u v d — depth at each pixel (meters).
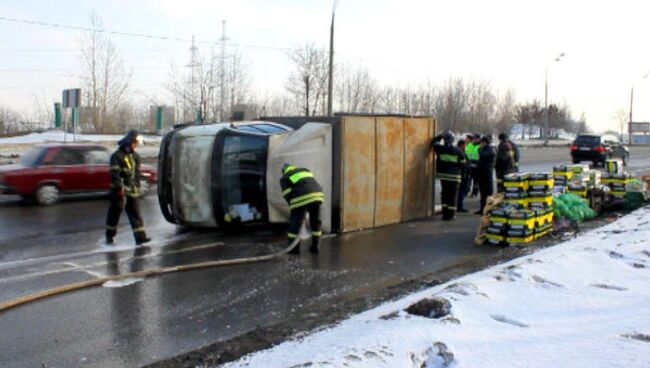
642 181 15.66
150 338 5.43
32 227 11.14
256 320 5.93
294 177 8.91
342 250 9.25
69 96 24.25
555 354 4.22
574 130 94.38
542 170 25.28
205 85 39.91
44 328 5.68
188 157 10.51
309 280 7.47
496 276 6.43
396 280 7.54
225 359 4.73
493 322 4.98
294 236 8.97
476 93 59.00
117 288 7.03
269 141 10.30
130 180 9.55
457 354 4.21
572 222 11.32
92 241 9.85
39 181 13.84
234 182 10.38
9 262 8.30
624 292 5.84
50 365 4.83
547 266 6.80
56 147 14.30
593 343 4.40
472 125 58.16
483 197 13.18
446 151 12.22
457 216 12.91
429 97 53.66
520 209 9.94
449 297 5.46
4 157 24.25
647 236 8.85
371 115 11.09
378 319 5.08
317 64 37.16
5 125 45.84
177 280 7.41
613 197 13.98
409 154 12.00
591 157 29.92
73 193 14.41
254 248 9.34
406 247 9.54
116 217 9.61
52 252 8.98
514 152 13.73
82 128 40.81
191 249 9.25
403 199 11.93
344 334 4.76
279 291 6.97
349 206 10.68
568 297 5.69
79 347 5.21
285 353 4.41
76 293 6.82
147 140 35.12
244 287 7.12
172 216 10.77
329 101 26.72
